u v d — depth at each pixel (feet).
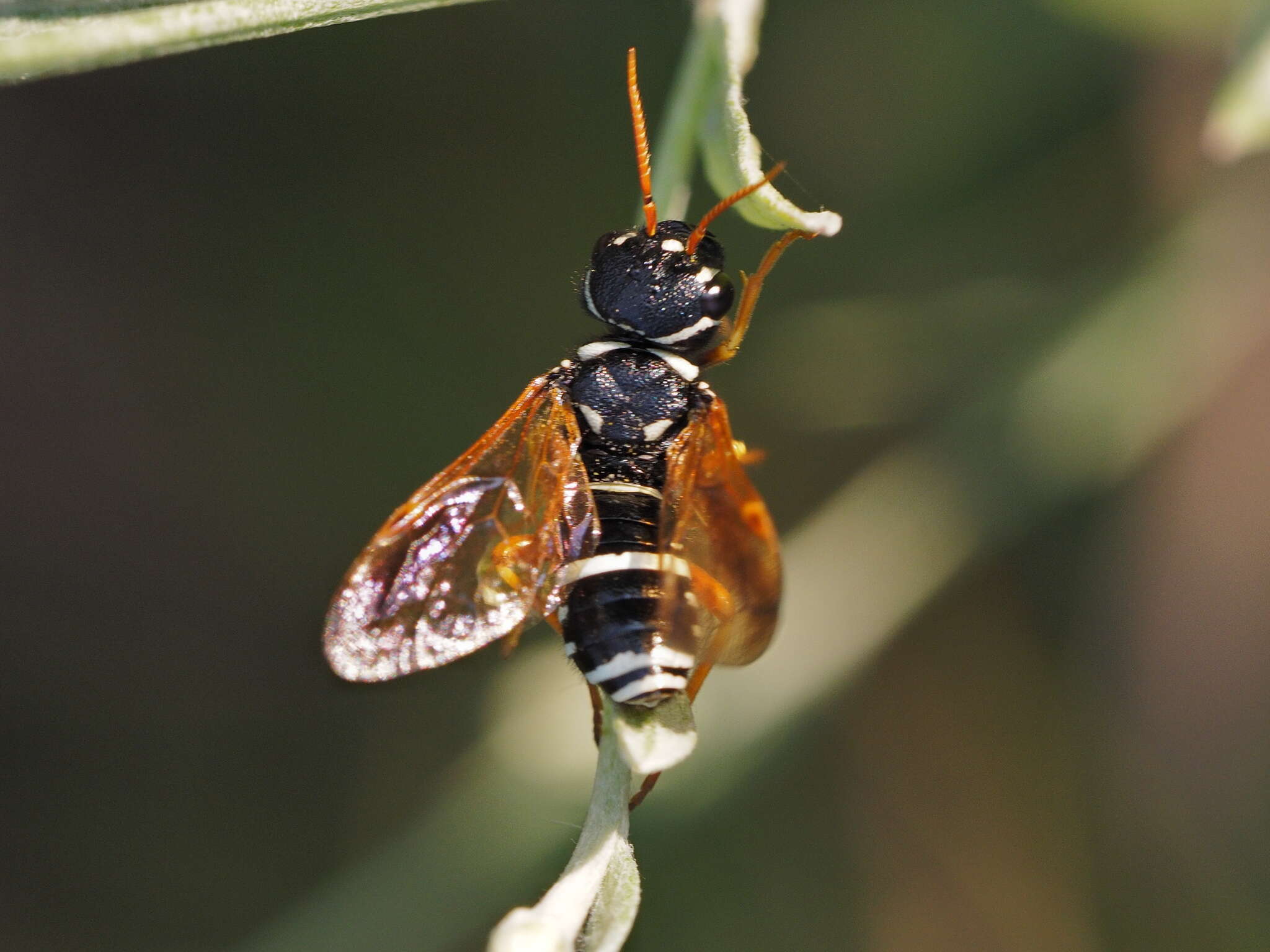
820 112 0.42
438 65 0.43
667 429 0.38
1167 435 0.41
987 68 0.42
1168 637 0.42
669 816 0.40
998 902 0.42
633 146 0.43
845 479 0.43
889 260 0.42
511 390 0.43
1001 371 0.41
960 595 0.43
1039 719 0.43
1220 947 0.42
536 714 0.40
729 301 0.38
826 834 0.43
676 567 0.37
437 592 0.37
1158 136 0.41
